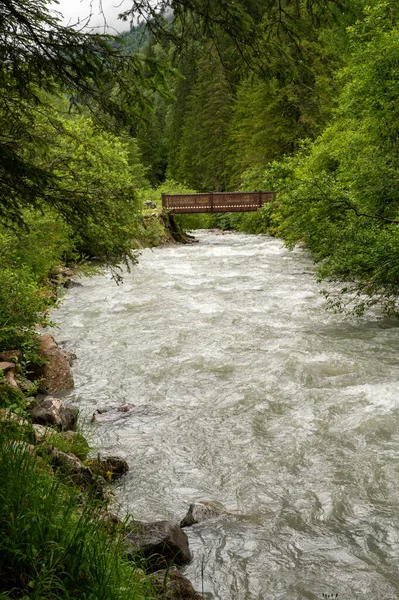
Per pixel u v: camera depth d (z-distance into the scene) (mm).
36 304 8844
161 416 7238
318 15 3588
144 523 4344
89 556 3223
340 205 11453
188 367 9062
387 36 11891
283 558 4355
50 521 3461
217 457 6117
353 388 7867
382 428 6578
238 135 42156
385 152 12875
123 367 9188
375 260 10359
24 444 4301
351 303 13438
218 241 29188
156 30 3648
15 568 3062
